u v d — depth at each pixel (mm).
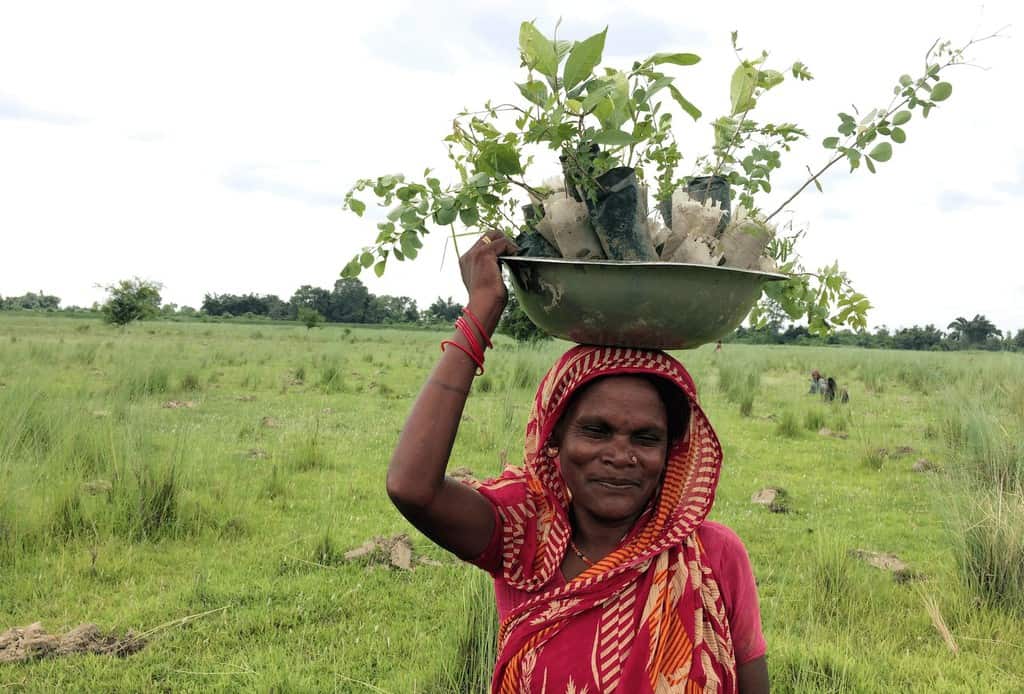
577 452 1575
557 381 1618
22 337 36156
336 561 6348
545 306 1556
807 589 5812
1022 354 20562
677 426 1664
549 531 1637
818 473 10078
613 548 1632
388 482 1562
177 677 4477
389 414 14281
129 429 8500
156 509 6977
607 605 1532
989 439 8617
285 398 16125
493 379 16094
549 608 1565
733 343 56062
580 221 1564
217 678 4465
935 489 7770
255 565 6238
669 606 1525
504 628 1640
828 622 5168
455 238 1683
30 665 4504
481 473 9062
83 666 4551
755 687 1632
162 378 16172
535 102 1586
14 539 6270
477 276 1607
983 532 5844
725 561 1622
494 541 1652
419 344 47719
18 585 5613
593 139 1533
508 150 1578
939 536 7273
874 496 8859
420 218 1617
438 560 6398
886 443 12156
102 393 14219
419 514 1569
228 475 8719
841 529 7566
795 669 4523
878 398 18891
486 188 1619
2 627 5047
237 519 7238
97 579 5848
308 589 5742
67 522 6730
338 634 5070
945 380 18641
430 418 1565
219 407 14398
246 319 96625
